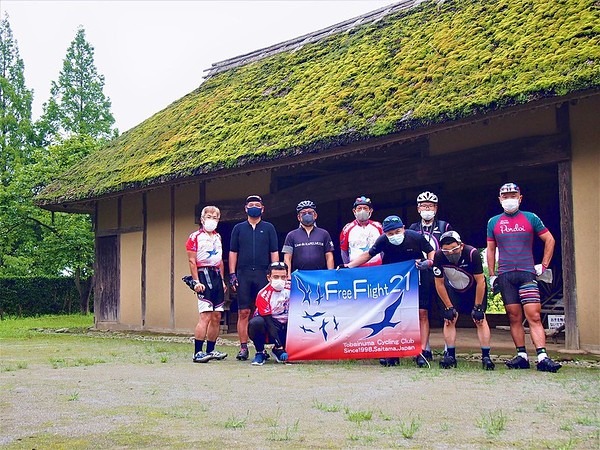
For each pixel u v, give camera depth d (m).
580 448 2.85
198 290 6.70
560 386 4.58
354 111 8.23
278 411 3.77
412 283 6.01
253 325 6.42
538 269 5.69
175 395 4.41
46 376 5.48
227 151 9.42
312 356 6.30
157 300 11.73
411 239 6.09
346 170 9.74
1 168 27.00
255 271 6.90
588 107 6.80
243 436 3.17
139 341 9.65
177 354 7.39
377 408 3.84
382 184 8.80
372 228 6.50
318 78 10.22
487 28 8.25
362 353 6.11
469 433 3.16
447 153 8.20
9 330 12.27
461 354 6.81
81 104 29.09
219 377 5.32
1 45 29.28
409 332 5.95
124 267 12.42
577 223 6.80
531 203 11.90
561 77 6.12
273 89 11.09
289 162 8.62
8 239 21.84
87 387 4.82
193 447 2.96
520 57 6.96
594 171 6.71
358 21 11.88
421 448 2.88
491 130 7.79
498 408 3.79
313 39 12.43
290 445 2.97
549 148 7.07
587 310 6.66
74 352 7.77
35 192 20.45
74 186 12.59
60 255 19.81
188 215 11.30
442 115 6.91
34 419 3.65
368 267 6.21
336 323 6.25
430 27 9.45
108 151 13.73
